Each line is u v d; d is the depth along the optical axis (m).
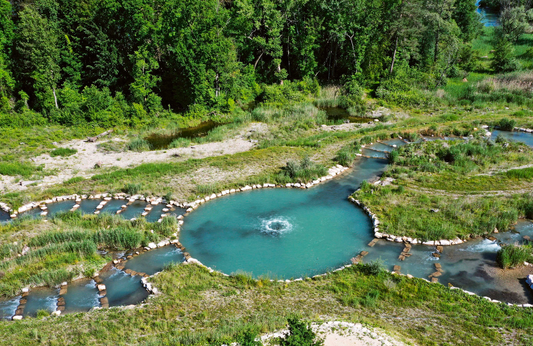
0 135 39.28
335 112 49.94
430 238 21.81
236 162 33.47
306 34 56.97
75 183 30.73
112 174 31.73
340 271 19.41
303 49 56.62
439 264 19.83
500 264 19.67
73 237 22.73
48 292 18.80
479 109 47.62
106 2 47.75
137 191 29.09
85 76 51.66
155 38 49.59
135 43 50.72
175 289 18.44
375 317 15.91
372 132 40.72
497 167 30.59
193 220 25.33
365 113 48.69
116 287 19.02
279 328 14.87
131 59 47.06
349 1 54.25
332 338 13.77
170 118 46.53
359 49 55.72
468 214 23.70
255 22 55.31
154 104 47.16
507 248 20.12
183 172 32.03
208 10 49.25
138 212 26.53
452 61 58.56
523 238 21.86
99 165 33.88
